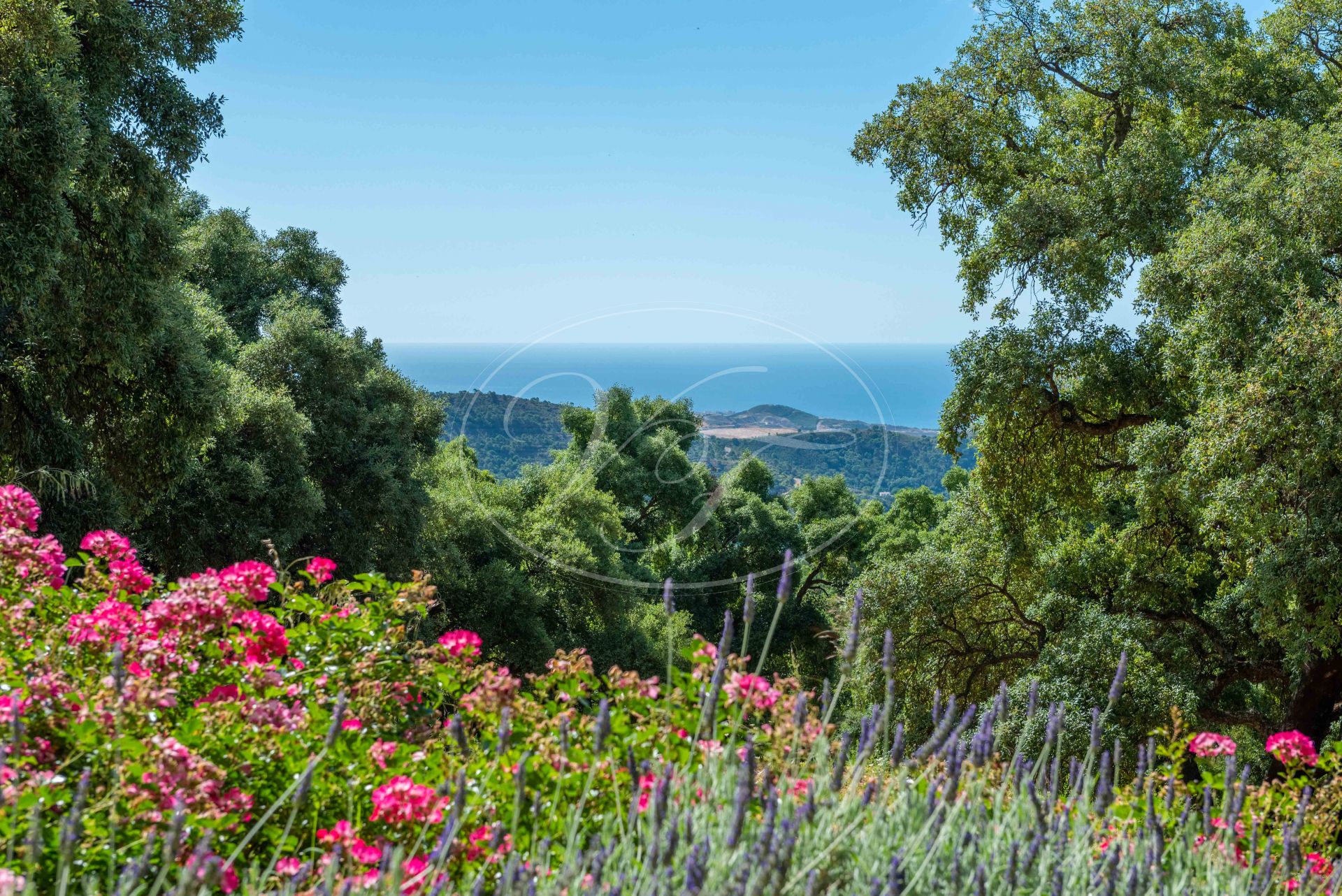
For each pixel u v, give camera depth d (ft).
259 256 84.28
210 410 42.86
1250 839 9.18
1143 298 40.60
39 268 32.48
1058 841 8.22
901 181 52.19
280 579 14.65
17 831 7.13
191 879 5.77
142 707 9.14
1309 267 35.35
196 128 42.65
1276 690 47.03
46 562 14.39
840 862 7.37
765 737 9.86
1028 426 47.60
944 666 49.83
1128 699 36.14
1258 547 35.53
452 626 73.10
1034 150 51.80
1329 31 49.49
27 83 31.30
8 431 37.37
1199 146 47.11
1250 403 32.53
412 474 73.72
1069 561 50.75
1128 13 47.85
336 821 9.02
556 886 6.77
